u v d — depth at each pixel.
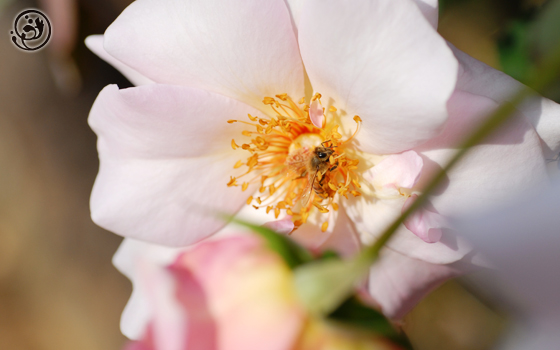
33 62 0.52
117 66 0.33
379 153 0.31
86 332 0.52
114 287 0.52
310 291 0.24
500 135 0.28
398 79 0.28
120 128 0.31
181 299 0.25
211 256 0.25
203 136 0.31
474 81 0.30
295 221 0.32
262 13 0.30
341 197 0.32
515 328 0.25
